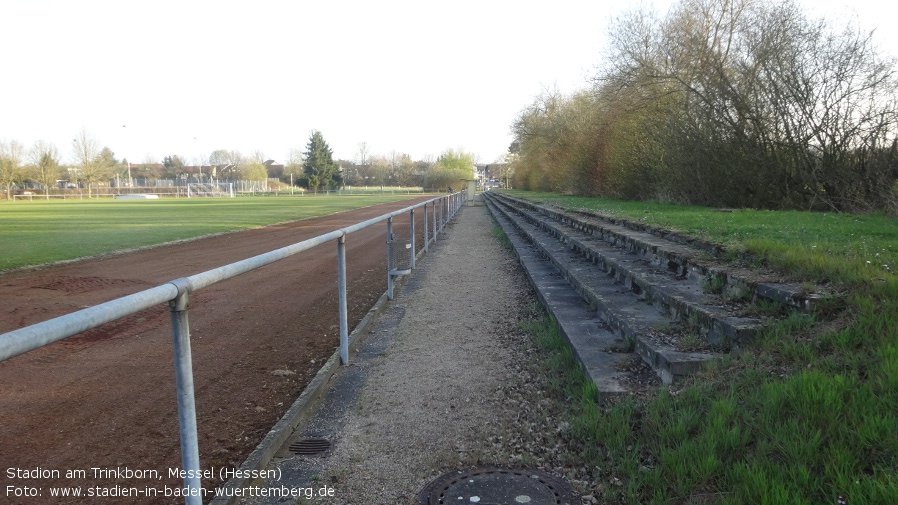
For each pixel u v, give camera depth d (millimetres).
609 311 5297
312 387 4254
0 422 3770
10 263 10773
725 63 15719
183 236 16609
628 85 20312
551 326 5883
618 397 3551
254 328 6355
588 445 3164
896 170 11383
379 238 17188
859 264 4215
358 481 3008
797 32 13273
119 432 3623
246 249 13539
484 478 2984
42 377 4676
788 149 13273
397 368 4895
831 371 2889
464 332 6074
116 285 8758
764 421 2670
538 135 41875
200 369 4918
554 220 16312
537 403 3955
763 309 4098
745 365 3354
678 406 3143
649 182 21125
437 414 3865
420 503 2768
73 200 62250
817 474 2248
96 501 2822
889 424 2312
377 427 3688
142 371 4836
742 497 2264
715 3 16578
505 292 8281
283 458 3289
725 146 14875
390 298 7828
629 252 8305
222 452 3363
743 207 14531
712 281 5148
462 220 25781
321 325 6484
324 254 13297
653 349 3938
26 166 72875
